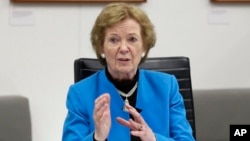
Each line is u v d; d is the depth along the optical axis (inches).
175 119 100.9
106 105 84.0
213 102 177.0
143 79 102.2
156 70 121.0
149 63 121.2
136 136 91.7
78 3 169.9
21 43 167.8
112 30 91.6
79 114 96.2
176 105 102.8
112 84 99.1
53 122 176.6
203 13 181.9
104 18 91.9
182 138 98.4
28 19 166.6
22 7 165.3
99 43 95.5
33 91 172.2
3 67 167.8
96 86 100.0
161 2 177.5
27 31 167.6
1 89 169.0
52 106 175.3
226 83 189.8
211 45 185.3
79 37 172.7
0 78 168.2
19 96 165.5
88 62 116.0
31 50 169.3
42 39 169.6
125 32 91.2
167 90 102.0
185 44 182.7
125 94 99.6
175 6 179.2
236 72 189.8
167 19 179.3
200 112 175.8
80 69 115.3
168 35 180.4
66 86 175.0
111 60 93.1
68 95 100.0
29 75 170.9
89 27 172.7
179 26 180.9
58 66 173.0
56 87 174.2
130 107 87.8
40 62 171.0
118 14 91.0
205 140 175.9
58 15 169.3
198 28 182.7
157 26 178.9
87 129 94.9
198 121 175.3
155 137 88.9
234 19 185.0
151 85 102.4
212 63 187.0
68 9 169.9
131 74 97.3
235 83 190.4
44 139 176.6
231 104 178.2
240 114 178.7
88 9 171.5
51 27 169.6
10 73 168.9
